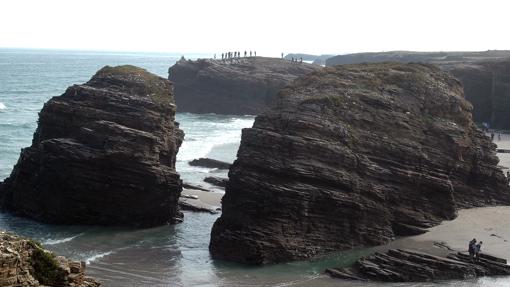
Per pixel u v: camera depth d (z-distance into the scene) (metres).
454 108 63.12
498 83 135.25
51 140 58.56
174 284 42.28
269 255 47.66
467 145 61.53
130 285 41.56
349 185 51.38
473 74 143.50
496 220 57.81
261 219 49.19
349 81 61.06
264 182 50.12
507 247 50.25
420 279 43.69
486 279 44.09
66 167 57.03
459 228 55.22
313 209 50.12
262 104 155.38
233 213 50.47
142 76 65.69
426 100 61.53
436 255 47.88
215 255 49.34
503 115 134.75
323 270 46.25
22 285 20.86
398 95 60.38
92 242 51.94
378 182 53.91
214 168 85.12
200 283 42.75
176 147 63.56
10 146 95.50
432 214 56.81
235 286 42.19
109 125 57.94
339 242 50.69
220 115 155.50
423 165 56.53
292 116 53.88
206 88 158.25
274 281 43.44
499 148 103.31
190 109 161.00
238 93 156.00
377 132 56.06
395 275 43.66
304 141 51.50
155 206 58.28
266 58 173.50
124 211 57.56
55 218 57.16
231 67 161.38
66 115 61.34
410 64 67.94
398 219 54.59
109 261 46.91
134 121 59.84
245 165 51.72
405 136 57.22
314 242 49.72
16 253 21.03
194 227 58.47
